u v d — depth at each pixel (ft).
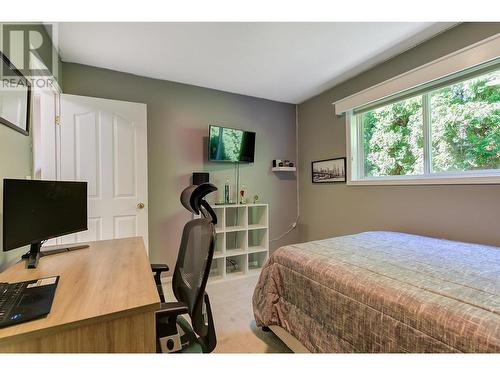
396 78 7.88
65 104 7.39
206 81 9.84
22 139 5.27
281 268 5.56
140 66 8.45
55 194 4.63
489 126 6.29
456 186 6.75
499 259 4.70
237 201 11.18
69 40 6.80
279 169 11.77
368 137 9.61
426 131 7.63
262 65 8.56
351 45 7.38
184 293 4.09
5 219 3.51
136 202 8.50
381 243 6.15
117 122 8.23
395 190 8.33
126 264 4.08
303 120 12.37
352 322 3.81
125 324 2.61
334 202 10.73
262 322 5.65
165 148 9.62
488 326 2.58
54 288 3.07
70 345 2.39
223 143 10.36
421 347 2.95
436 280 3.74
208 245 3.56
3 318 2.32
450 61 6.55
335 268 4.47
